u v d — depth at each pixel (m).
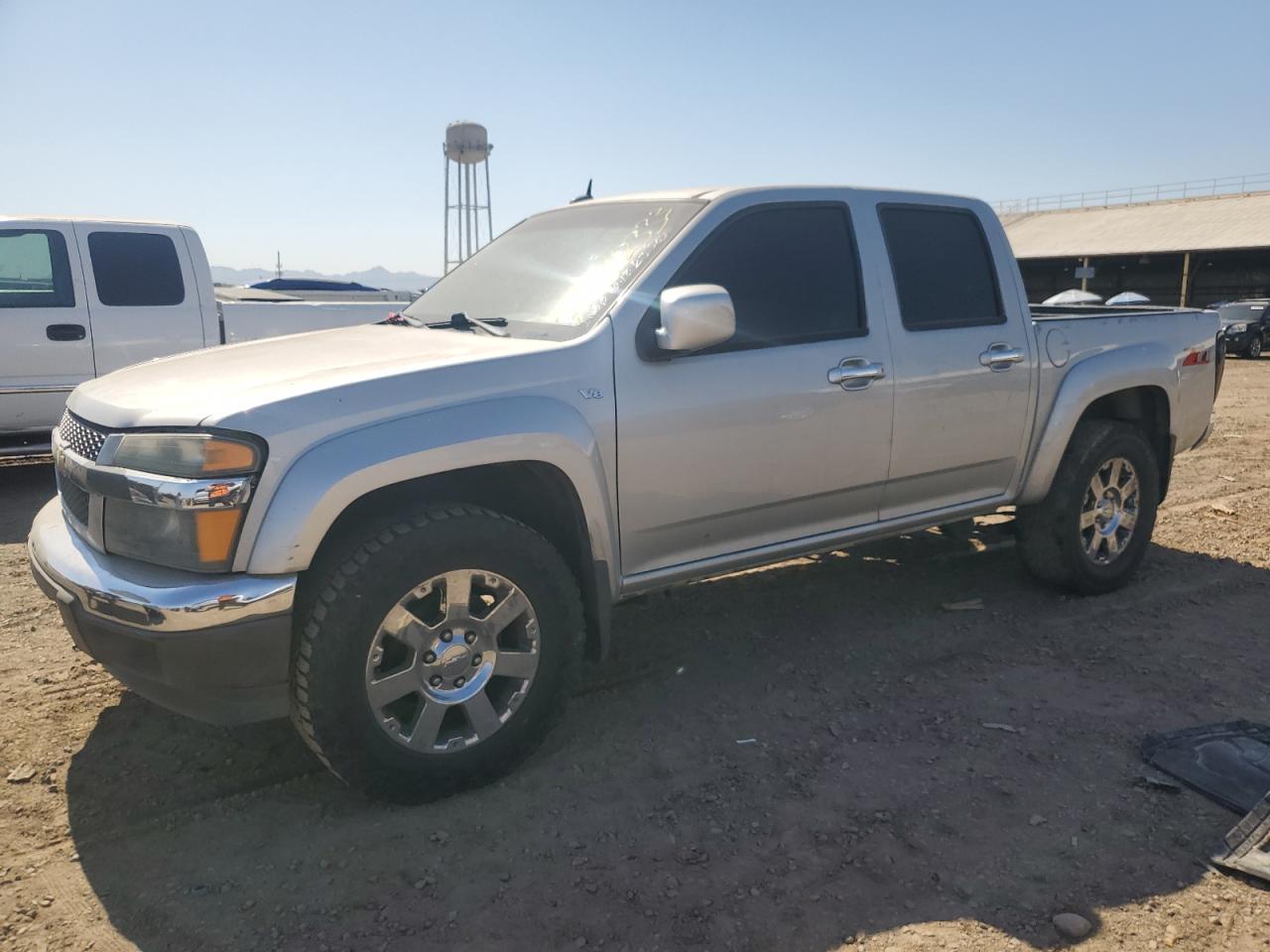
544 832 2.83
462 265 4.41
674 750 3.32
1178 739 3.32
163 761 3.25
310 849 2.76
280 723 3.52
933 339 4.02
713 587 5.00
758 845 2.77
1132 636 4.30
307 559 2.65
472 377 2.97
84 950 2.36
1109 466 4.69
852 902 2.52
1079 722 3.49
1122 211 49.78
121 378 3.27
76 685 3.82
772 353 3.57
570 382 3.13
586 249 3.74
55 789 3.07
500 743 3.04
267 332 8.51
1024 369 4.32
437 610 2.95
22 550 5.72
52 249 7.50
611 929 2.42
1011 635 4.33
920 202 4.15
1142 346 4.81
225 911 2.50
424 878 2.62
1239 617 4.53
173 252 7.97
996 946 2.35
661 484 3.36
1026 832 2.82
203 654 2.59
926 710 3.61
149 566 2.71
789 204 3.75
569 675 3.16
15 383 7.37
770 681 3.87
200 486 2.59
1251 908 2.48
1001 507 4.73
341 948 2.36
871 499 3.98
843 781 3.11
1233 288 41.12
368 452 2.72
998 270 4.35
